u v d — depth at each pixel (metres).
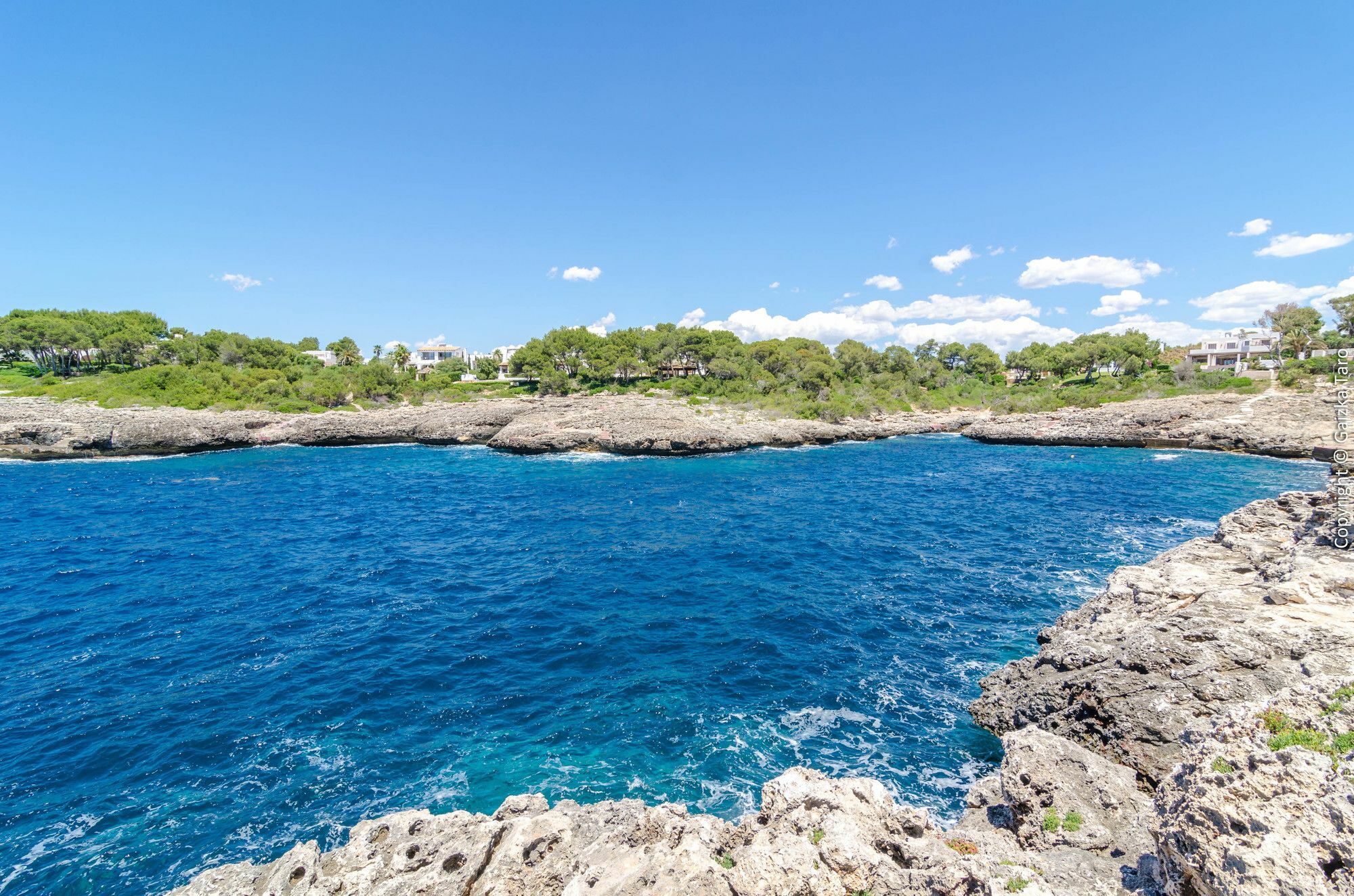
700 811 14.80
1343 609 16.03
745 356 120.12
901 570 32.06
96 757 16.84
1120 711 15.20
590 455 82.94
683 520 45.12
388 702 19.84
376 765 16.69
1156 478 57.12
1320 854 7.11
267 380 98.25
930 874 9.21
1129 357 112.25
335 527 43.00
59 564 33.81
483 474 67.75
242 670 21.86
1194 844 8.04
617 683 21.03
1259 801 8.00
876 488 56.34
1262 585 18.67
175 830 14.27
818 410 95.38
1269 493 48.97
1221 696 14.22
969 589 29.02
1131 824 11.44
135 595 29.25
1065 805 12.15
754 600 28.44
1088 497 49.16
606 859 10.86
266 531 41.81
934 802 15.10
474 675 21.59
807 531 40.94
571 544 38.78
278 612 27.22
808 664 22.12
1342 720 9.44
